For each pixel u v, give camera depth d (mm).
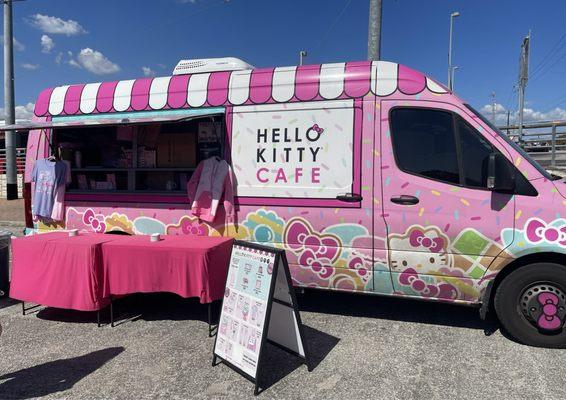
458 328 4500
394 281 4367
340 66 4633
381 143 4391
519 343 4129
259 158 4797
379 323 4660
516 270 4035
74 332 4629
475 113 4234
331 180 4527
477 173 4145
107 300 4746
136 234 5352
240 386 3494
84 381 3623
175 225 5184
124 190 5453
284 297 3713
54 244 4797
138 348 4207
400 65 4504
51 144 5848
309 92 4637
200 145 5172
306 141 4621
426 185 4230
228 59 5148
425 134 4293
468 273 4137
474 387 3406
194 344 4266
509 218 4016
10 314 5207
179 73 5359
